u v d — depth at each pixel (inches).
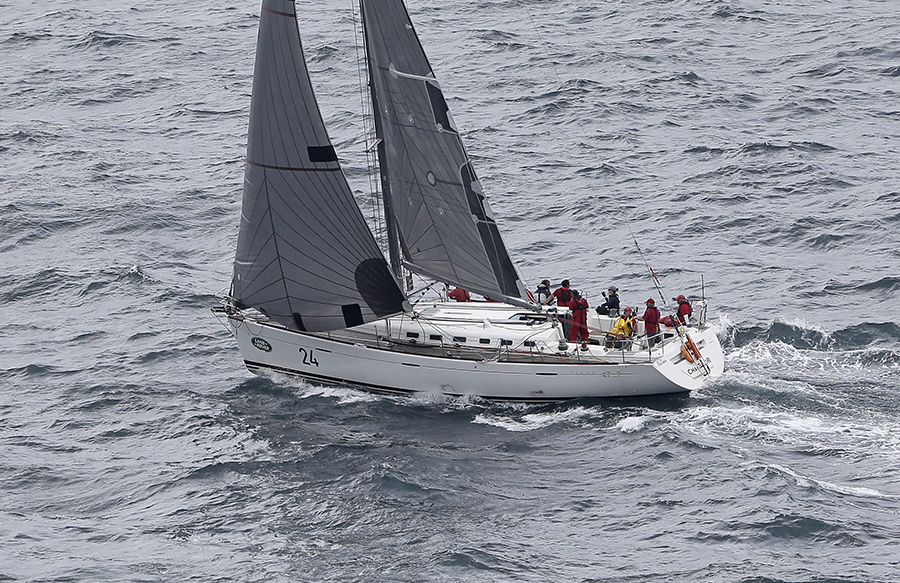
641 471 5477.4
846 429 5846.5
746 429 5871.1
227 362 6998.0
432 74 6077.8
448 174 6250.0
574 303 6496.1
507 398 6343.5
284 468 5649.6
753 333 7135.8
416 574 4680.1
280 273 6299.2
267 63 5935.0
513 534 4975.4
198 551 4926.2
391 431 6028.5
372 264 6279.5
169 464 5743.1
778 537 4837.6
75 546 4985.2
